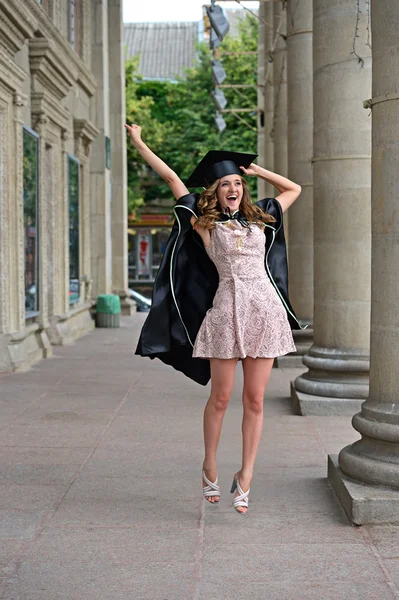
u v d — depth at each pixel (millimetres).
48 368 13906
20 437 8391
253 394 5566
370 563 4805
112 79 26828
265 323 5410
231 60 44000
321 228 9383
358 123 8992
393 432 5633
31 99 15047
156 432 8617
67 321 18953
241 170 5746
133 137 5871
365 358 9391
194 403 10484
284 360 13883
